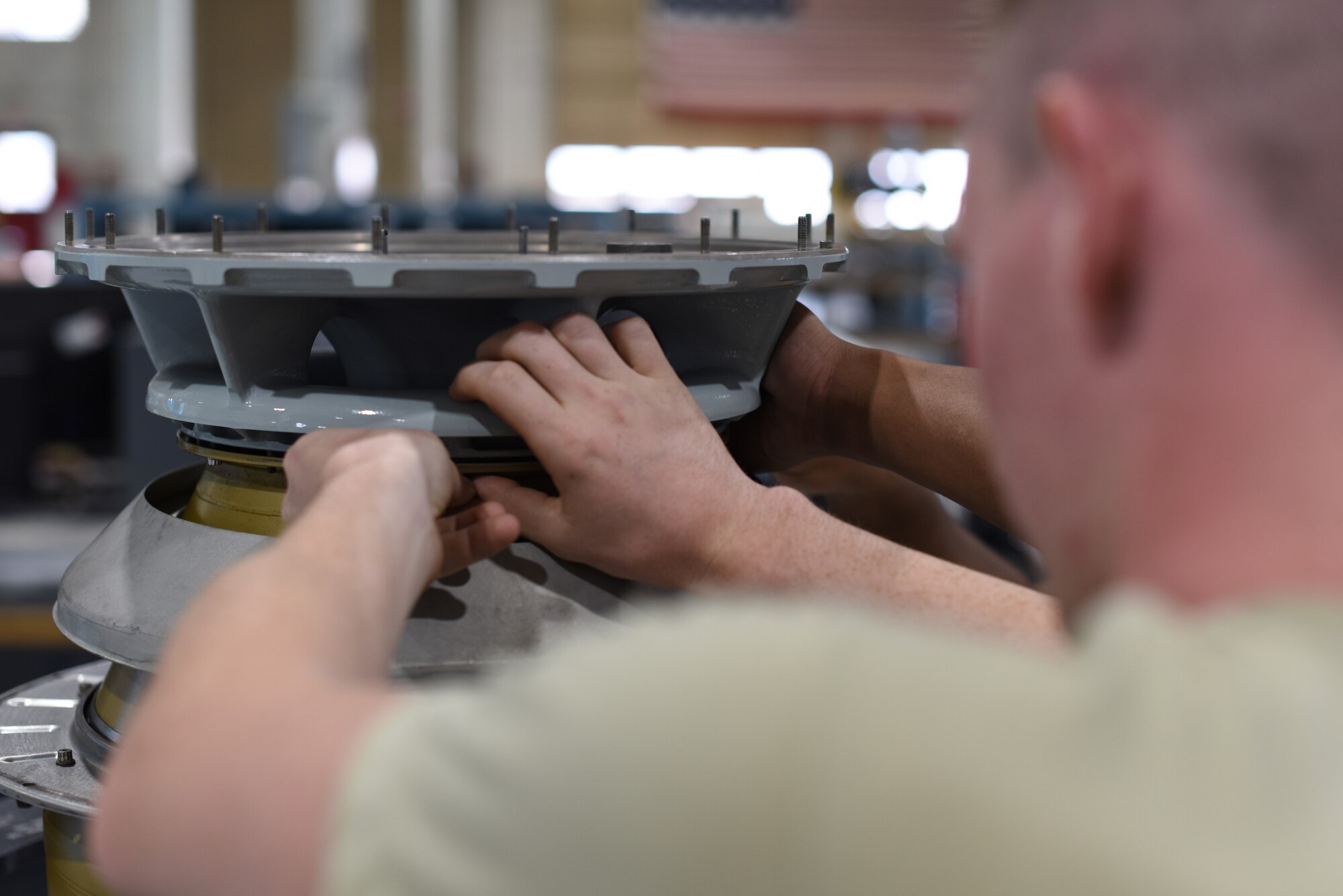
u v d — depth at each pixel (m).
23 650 1.81
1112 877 0.23
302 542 0.39
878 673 0.26
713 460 0.57
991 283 0.33
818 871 0.24
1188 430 0.27
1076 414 0.30
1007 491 0.36
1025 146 0.31
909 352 3.59
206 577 0.58
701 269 0.55
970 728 0.25
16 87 7.87
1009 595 0.58
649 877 0.25
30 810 0.75
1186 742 0.24
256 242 0.80
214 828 0.31
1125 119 0.28
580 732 0.26
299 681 0.33
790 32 9.07
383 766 0.28
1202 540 0.27
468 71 9.31
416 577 0.44
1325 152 0.25
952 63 9.06
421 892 0.27
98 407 3.29
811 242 0.73
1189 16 0.27
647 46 9.13
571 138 9.28
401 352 0.59
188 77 7.40
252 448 0.61
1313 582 0.26
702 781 0.25
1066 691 0.26
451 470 0.50
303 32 7.12
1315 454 0.26
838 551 0.57
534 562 0.58
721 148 9.34
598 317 0.62
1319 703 0.24
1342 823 0.23
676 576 0.57
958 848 0.24
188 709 0.33
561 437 0.54
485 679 0.55
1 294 3.13
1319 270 0.26
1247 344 0.26
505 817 0.26
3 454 3.15
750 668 0.26
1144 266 0.28
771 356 0.76
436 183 8.16
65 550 2.60
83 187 6.63
